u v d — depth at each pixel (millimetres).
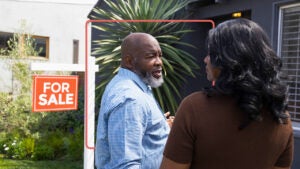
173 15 5504
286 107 1116
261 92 1037
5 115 5992
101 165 1606
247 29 1091
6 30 9742
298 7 3885
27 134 5898
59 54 10672
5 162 5324
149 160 1565
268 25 4152
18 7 9914
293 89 3947
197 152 1104
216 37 1114
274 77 1078
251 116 1039
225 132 1068
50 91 3066
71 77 3193
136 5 5527
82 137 5793
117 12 5891
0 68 7609
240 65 1050
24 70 6191
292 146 1229
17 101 6004
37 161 5453
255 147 1098
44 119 6094
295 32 3928
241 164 1103
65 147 5656
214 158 1090
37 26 10219
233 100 1073
